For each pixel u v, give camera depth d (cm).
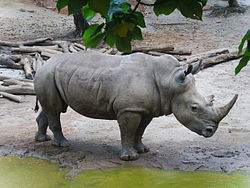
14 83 1697
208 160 977
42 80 1001
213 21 3178
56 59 1011
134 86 919
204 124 898
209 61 2036
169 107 943
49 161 971
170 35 2802
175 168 928
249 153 1020
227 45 2498
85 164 945
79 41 2541
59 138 1058
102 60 972
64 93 990
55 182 858
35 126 1253
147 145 1077
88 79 953
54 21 3169
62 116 1359
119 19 269
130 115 926
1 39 2617
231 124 1269
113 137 1148
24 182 860
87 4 253
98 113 980
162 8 261
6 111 1416
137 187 834
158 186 837
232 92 1634
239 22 3102
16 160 979
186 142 1105
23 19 3153
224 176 885
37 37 2697
